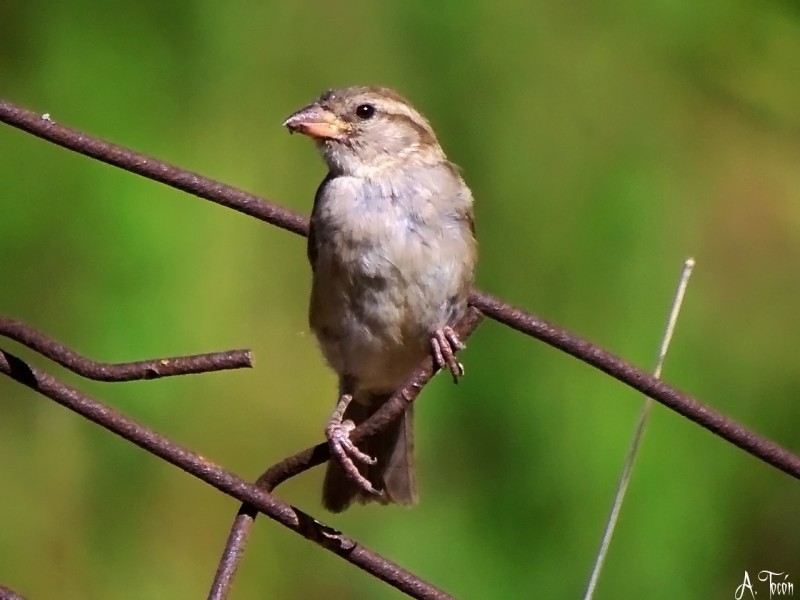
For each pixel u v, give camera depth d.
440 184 7.81
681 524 9.77
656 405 9.90
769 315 10.88
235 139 10.97
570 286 10.64
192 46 11.03
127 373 5.12
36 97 10.68
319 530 5.28
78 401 5.18
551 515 9.89
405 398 5.94
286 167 11.05
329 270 7.76
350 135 7.94
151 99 10.77
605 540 6.70
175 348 10.07
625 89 11.38
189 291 10.20
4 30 10.91
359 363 7.89
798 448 10.55
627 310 10.52
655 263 10.69
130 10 10.94
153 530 10.25
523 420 10.09
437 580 9.94
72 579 10.09
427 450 10.21
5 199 10.21
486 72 11.32
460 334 6.30
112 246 10.12
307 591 10.31
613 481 9.80
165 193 10.28
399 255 7.63
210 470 5.24
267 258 10.58
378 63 11.41
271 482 5.55
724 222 11.18
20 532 10.09
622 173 10.96
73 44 10.76
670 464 9.81
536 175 11.02
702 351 10.54
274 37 11.34
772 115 11.64
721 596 9.91
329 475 7.58
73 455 10.27
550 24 11.47
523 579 9.84
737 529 9.96
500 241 10.87
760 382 10.59
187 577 10.18
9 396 10.34
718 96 11.62
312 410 10.57
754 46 11.80
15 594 5.19
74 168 10.26
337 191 7.84
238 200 6.38
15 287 10.16
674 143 11.36
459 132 11.23
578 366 10.14
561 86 11.33
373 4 11.51
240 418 10.39
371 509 10.27
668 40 11.59
